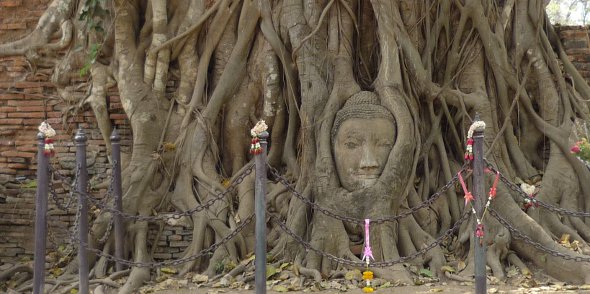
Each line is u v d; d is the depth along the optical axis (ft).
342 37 28.50
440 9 29.68
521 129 30.63
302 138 27.63
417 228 26.73
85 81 30.86
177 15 30.40
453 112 29.68
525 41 30.55
